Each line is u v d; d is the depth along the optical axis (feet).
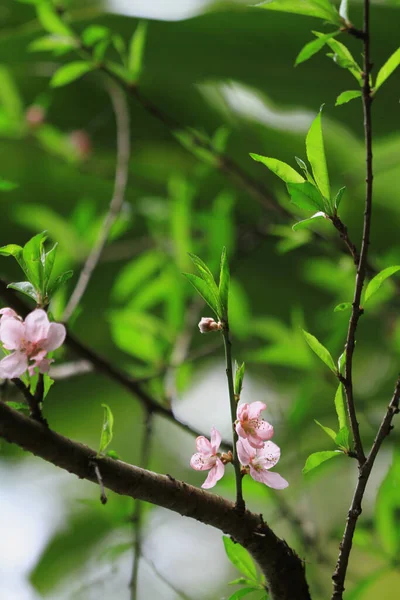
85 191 11.07
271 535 5.43
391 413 5.35
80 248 8.40
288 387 9.86
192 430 6.60
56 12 6.87
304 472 5.38
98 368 6.46
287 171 5.45
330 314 7.98
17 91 10.23
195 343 10.71
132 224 10.39
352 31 5.46
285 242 7.30
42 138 9.40
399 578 9.21
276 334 7.45
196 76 7.97
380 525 6.28
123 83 7.06
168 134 10.33
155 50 7.58
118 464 5.32
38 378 5.28
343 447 5.38
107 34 6.81
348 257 7.14
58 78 6.87
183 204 8.00
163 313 9.53
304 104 7.96
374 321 10.07
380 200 10.82
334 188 8.47
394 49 7.18
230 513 5.39
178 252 7.88
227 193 10.19
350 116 7.97
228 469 6.51
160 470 12.62
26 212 8.34
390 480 6.29
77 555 10.56
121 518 6.40
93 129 10.19
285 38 7.25
